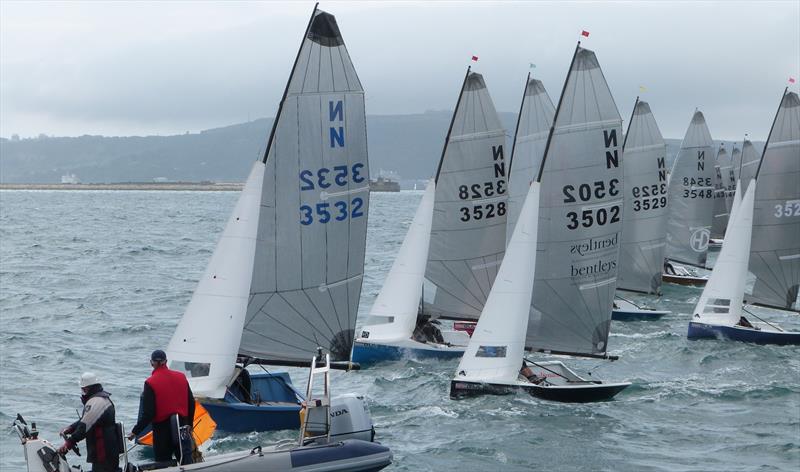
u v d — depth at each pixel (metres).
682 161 95.75
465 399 40.88
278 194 35.50
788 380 47.22
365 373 47.41
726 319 58.69
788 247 62.84
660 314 69.62
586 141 44.03
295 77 35.41
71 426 23.33
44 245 135.88
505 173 54.28
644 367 50.75
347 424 28.55
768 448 34.91
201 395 33.62
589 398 41.19
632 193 76.69
